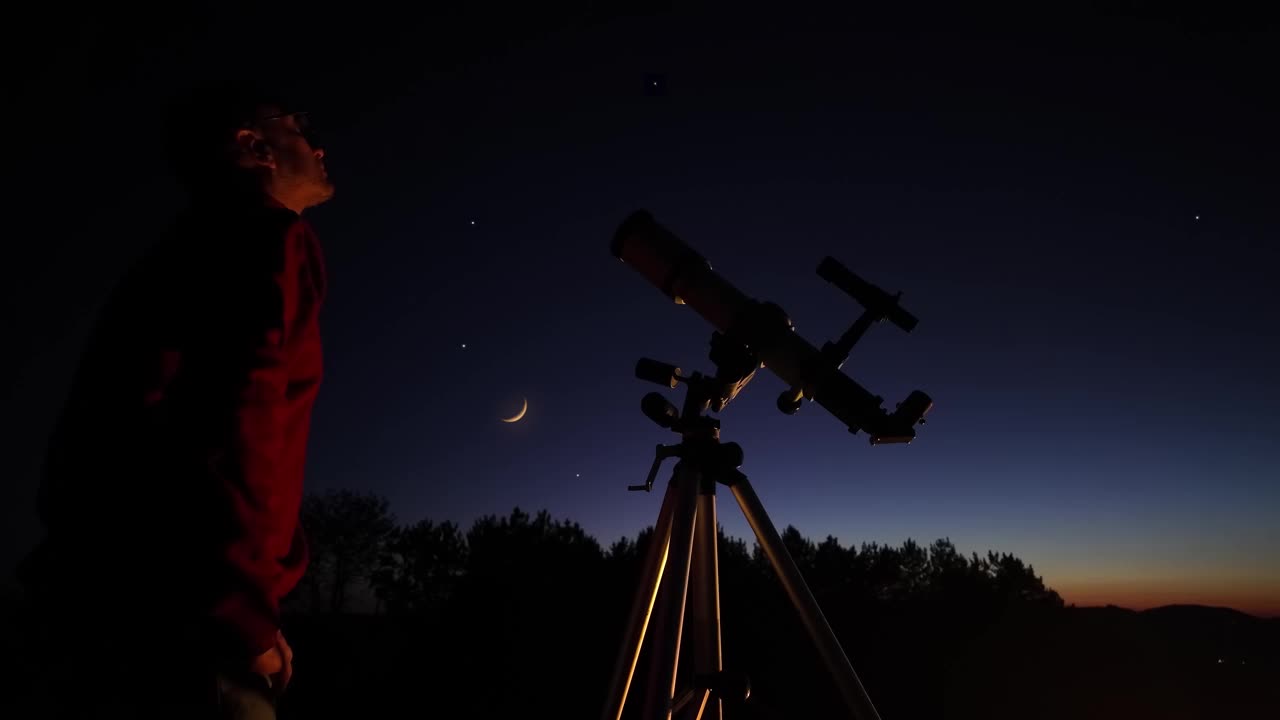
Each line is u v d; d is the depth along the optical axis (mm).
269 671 1145
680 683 5172
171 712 971
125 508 1010
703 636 2006
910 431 1988
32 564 1060
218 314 1087
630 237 2332
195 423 1029
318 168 1548
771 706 5559
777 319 2133
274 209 1286
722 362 2131
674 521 1810
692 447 1966
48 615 1017
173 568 993
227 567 1010
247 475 1047
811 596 1769
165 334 1066
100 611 987
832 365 2062
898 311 2059
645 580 1942
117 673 973
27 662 1018
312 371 1285
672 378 2107
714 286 2238
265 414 1074
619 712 1812
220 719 990
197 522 1005
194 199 1368
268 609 1062
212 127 1376
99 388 1062
